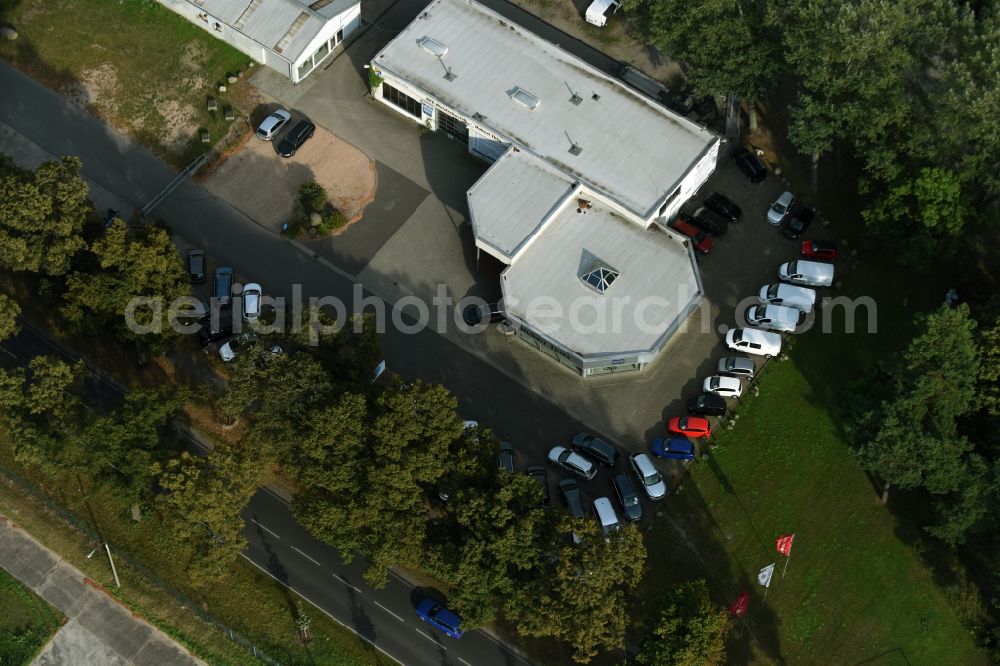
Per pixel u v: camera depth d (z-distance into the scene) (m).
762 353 104.88
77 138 117.31
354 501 88.56
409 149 117.44
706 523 98.12
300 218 113.06
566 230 107.38
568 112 112.38
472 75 114.62
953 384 89.12
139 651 94.25
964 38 96.62
